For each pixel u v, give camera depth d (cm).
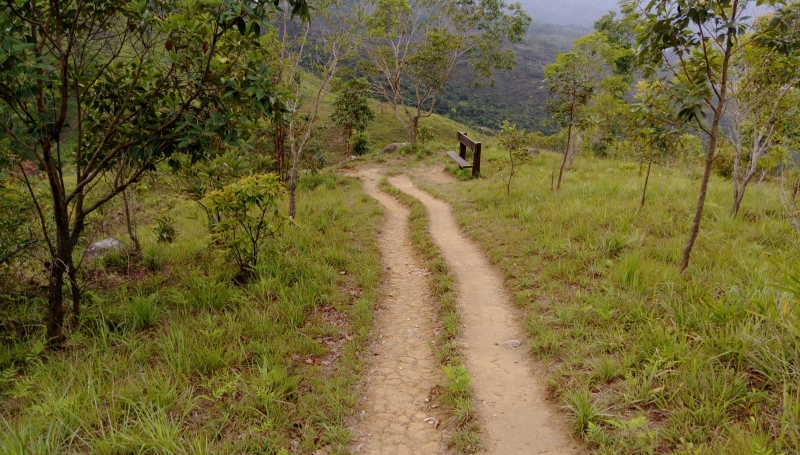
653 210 769
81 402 332
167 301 535
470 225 877
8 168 457
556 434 320
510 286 589
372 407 368
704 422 291
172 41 408
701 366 333
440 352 444
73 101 465
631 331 413
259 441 305
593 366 371
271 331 457
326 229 840
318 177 1539
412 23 2234
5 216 482
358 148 2895
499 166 1235
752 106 623
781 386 301
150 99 443
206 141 458
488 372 409
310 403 355
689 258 541
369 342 474
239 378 371
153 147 450
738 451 252
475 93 12581
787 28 398
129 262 664
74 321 475
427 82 2330
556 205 877
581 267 586
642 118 514
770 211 705
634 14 457
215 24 416
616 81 1630
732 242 574
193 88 448
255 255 609
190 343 419
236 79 437
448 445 320
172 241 795
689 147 1309
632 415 314
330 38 931
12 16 385
